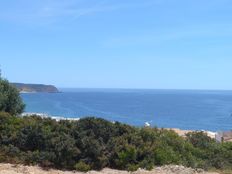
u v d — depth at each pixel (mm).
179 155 16812
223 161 18250
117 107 130875
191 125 78688
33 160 13617
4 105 18234
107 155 14516
